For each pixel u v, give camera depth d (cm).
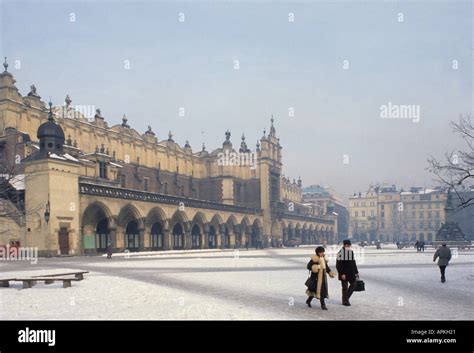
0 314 1069
